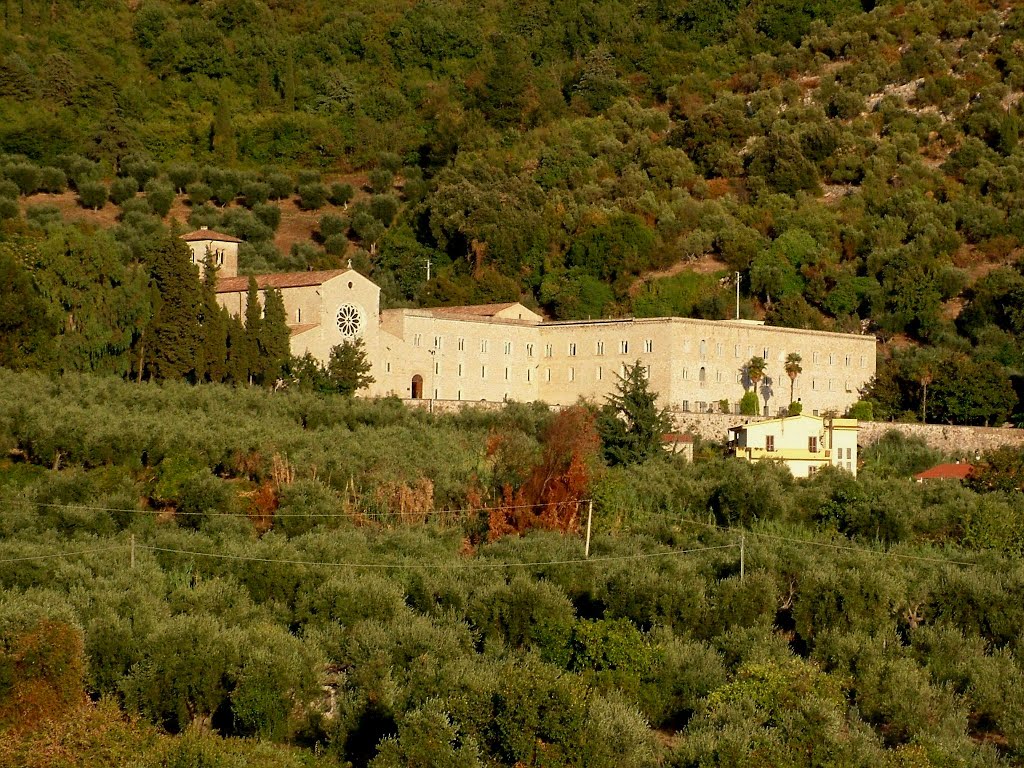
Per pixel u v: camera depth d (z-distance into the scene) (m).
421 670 179.50
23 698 171.12
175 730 183.12
